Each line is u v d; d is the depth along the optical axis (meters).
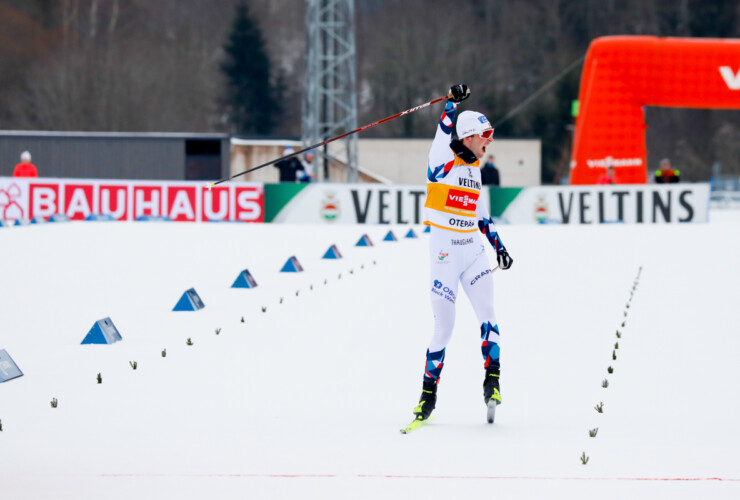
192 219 87.88
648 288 38.03
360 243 61.09
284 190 89.31
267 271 45.34
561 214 92.94
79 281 40.94
